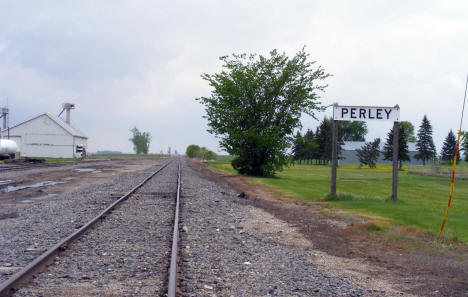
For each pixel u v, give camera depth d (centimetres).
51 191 1873
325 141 9906
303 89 3469
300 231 1020
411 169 5566
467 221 1170
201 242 823
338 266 705
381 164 11162
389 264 723
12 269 608
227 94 3444
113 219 1073
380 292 566
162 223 1027
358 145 11656
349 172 5553
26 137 7206
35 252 717
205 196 1697
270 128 3528
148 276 582
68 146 7306
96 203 1423
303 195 2016
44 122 7244
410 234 980
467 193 2466
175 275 553
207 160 9819
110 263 646
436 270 686
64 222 1034
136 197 1599
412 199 1955
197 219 1105
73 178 2711
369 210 1399
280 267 670
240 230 987
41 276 571
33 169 3616
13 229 938
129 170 3906
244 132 3438
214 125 3547
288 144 3544
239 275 612
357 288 579
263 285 568
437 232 991
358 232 1010
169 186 2136
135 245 774
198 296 506
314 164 10419
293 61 3500
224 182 2692
